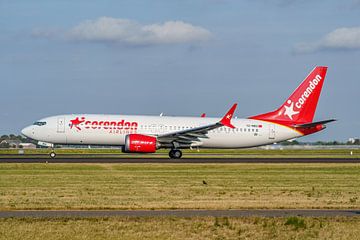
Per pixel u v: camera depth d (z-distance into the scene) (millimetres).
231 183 83938
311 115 154875
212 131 149125
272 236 44062
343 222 48719
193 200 63562
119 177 91062
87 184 80188
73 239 42125
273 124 152625
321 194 71062
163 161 128625
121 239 42406
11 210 54781
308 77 154625
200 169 108750
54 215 51719
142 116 147500
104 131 143875
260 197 67250
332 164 125750
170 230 45156
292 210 56469
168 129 146000
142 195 68062
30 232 43812
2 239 41625
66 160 128875
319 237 43688
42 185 78250
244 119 153000
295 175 98312
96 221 47906
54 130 143625
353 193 72562
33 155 165000
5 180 84500
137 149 137375
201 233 44531
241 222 48406
